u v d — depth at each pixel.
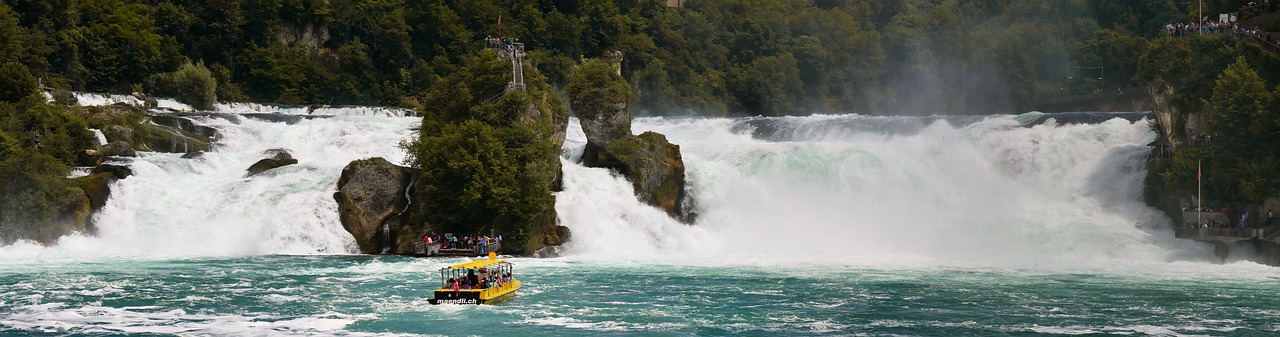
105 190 104.12
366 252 100.62
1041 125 116.75
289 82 189.50
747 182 112.94
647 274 83.81
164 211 103.12
